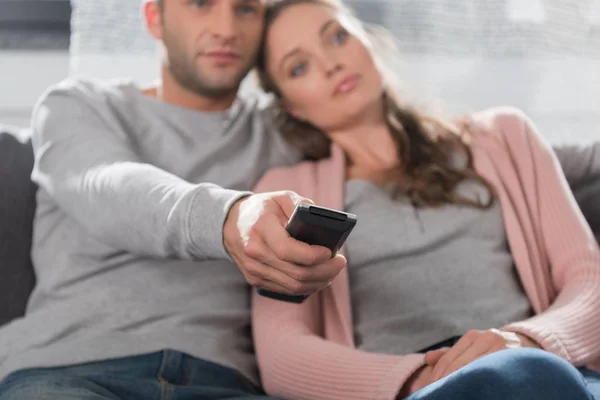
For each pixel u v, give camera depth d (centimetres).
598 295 120
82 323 120
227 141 139
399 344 124
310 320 129
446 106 150
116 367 114
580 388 83
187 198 102
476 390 82
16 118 217
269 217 93
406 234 130
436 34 198
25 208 138
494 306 125
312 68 140
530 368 83
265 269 96
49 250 130
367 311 129
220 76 136
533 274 130
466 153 141
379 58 151
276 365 118
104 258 125
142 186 109
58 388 106
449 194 133
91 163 120
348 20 145
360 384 106
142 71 189
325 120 142
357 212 134
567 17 198
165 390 112
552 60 198
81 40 187
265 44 143
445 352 102
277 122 149
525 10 199
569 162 150
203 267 128
